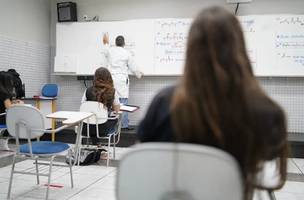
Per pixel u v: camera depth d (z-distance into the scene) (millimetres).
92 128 3852
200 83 893
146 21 5664
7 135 4344
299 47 5145
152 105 1011
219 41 902
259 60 5254
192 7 5711
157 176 936
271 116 917
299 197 2848
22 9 5629
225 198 907
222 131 894
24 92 5215
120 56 5324
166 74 5605
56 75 6285
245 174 953
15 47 5465
